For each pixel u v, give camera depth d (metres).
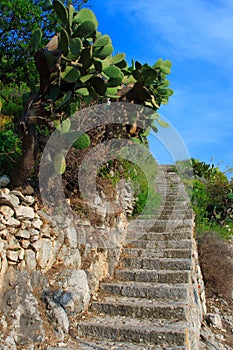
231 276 7.06
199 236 7.50
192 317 4.70
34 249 3.75
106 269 5.23
